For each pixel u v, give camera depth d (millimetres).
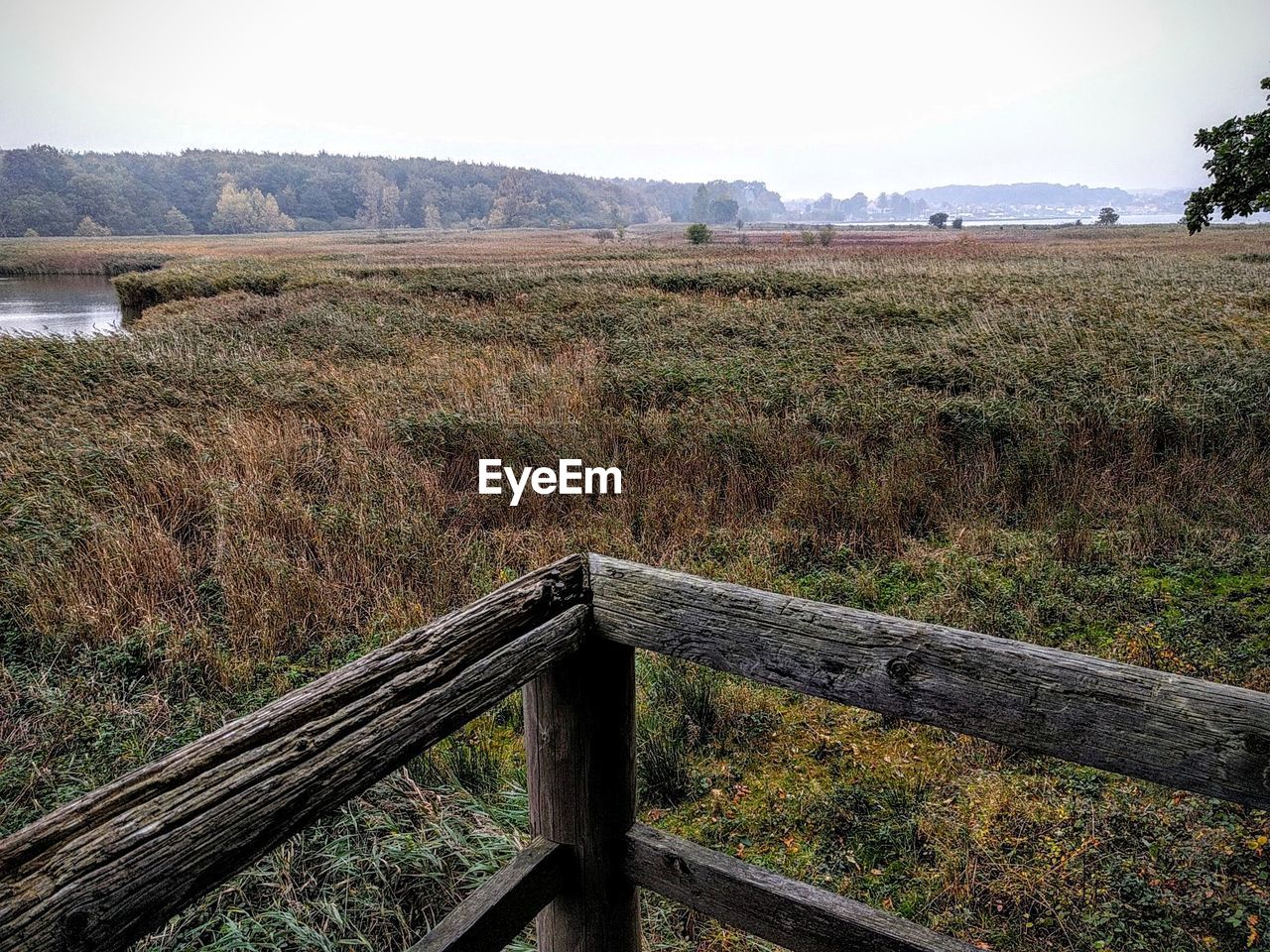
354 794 988
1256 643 4719
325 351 13969
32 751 3879
